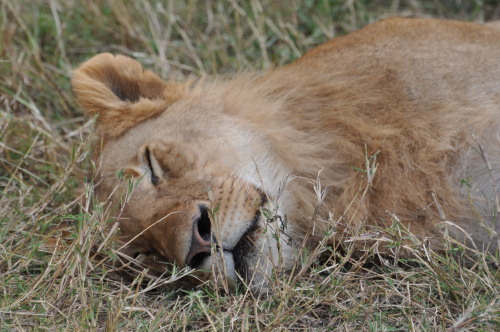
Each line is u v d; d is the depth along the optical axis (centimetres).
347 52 903
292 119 877
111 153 852
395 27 913
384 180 808
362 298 725
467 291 718
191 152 795
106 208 816
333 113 864
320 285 738
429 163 798
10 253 800
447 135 800
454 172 798
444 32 876
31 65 1218
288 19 1330
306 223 813
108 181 830
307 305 722
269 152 830
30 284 755
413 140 814
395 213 798
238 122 839
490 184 786
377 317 684
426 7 1382
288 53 1270
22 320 707
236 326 698
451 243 778
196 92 899
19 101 1145
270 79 920
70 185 957
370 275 770
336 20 1354
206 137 816
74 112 1173
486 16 1355
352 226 792
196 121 838
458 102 818
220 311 696
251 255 731
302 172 839
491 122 795
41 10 1316
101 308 732
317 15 1344
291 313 709
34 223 846
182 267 721
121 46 1286
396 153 814
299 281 755
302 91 891
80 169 965
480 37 868
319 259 807
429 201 796
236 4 1325
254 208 743
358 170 775
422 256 777
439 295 727
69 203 895
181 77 1184
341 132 855
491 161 786
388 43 884
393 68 858
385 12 1365
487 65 835
